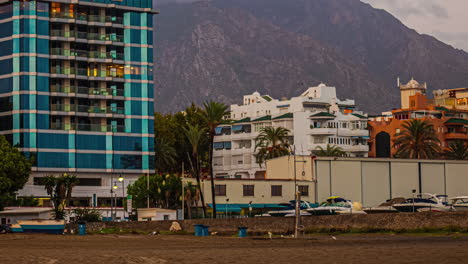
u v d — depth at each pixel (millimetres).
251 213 142000
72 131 155750
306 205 132625
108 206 146625
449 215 81562
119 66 162500
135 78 163375
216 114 136500
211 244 74500
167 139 193000
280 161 152375
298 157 148500
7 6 156625
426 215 82688
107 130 159625
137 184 144250
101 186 158000
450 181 155625
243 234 87688
